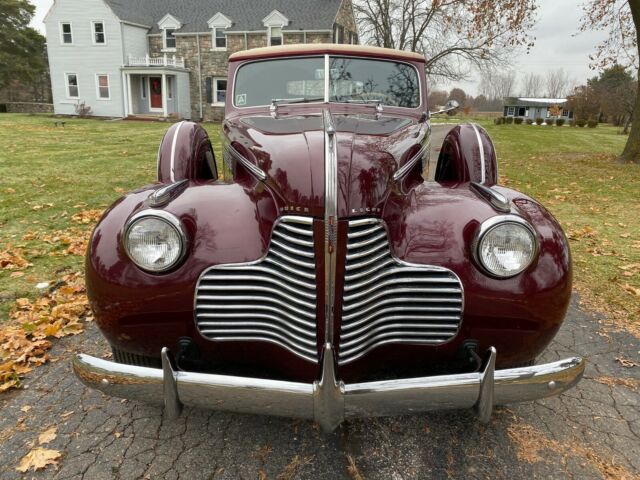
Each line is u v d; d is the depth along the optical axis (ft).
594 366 10.14
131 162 36.35
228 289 7.06
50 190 25.73
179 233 6.92
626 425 8.35
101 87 97.76
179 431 8.11
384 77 12.80
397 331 7.18
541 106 235.20
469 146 10.48
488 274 7.04
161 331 7.26
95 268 7.22
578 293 13.78
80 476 7.13
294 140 8.22
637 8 39.93
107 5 92.89
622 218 22.33
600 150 56.08
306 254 6.70
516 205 8.00
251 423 8.32
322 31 93.15
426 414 8.57
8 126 69.62
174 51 100.32
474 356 7.13
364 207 6.86
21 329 11.21
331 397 6.17
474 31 57.26
